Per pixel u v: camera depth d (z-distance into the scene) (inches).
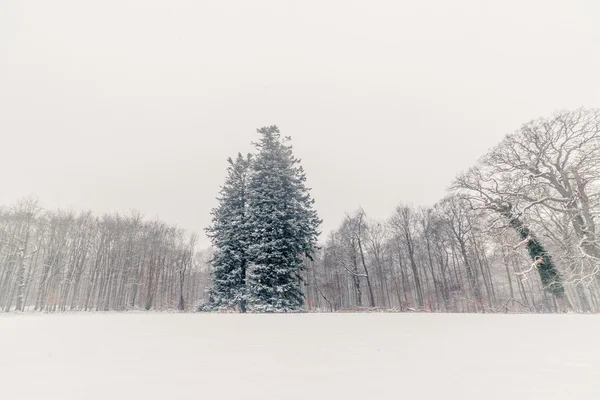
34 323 251.6
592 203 730.2
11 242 1476.4
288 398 62.9
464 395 64.1
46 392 66.6
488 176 917.2
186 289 2089.1
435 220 1592.0
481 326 218.8
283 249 750.5
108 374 83.4
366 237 1820.9
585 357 106.0
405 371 86.4
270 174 826.8
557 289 766.5
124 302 1716.3
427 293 1680.6
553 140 810.2
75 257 1633.9
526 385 71.6
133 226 1838.1
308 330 194.1
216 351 119.3
